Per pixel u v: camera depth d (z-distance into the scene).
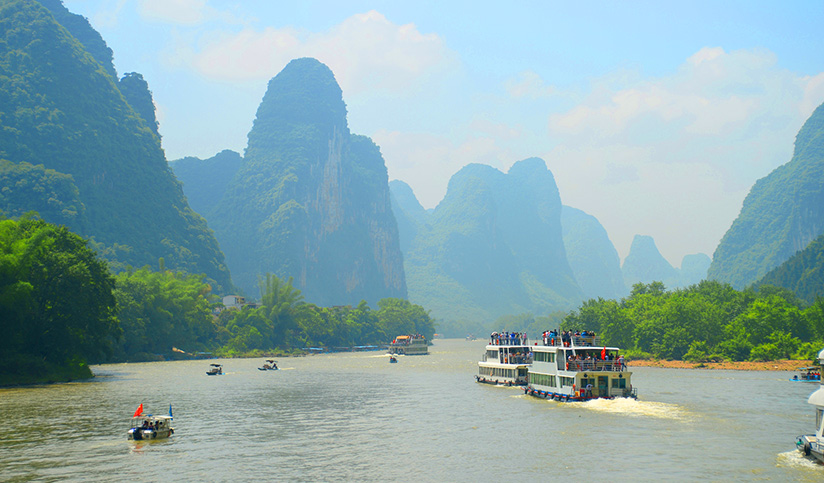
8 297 97.56
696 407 72.81
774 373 122.38
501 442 54.41
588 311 176.88
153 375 126.06
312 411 73.56
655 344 157.88
